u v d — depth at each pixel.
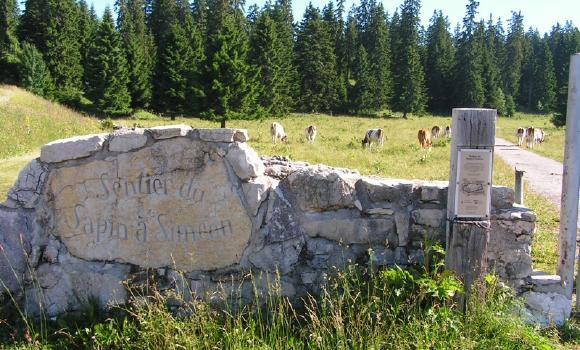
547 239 7.52
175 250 4.54
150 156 4.51
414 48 81.00
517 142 34.31
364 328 3.81
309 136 28.48
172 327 3.86
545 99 94.94
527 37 114.31
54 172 4.54
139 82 56.56
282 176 4.95
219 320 4.15
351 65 83.56
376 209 4.61
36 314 4.46
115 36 52.56
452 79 85.31
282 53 61.81
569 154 4.53
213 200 4.50
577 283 4.71
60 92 57.62
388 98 76.00
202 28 74.62
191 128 4.55
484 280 4.21
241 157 4.49
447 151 24.61
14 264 4.46
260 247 4.51
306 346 3.83
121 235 4.54
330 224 4.57
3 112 26.44
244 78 41.47
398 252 4.63
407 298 4.04
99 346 3.88
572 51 101.81
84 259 4.54
